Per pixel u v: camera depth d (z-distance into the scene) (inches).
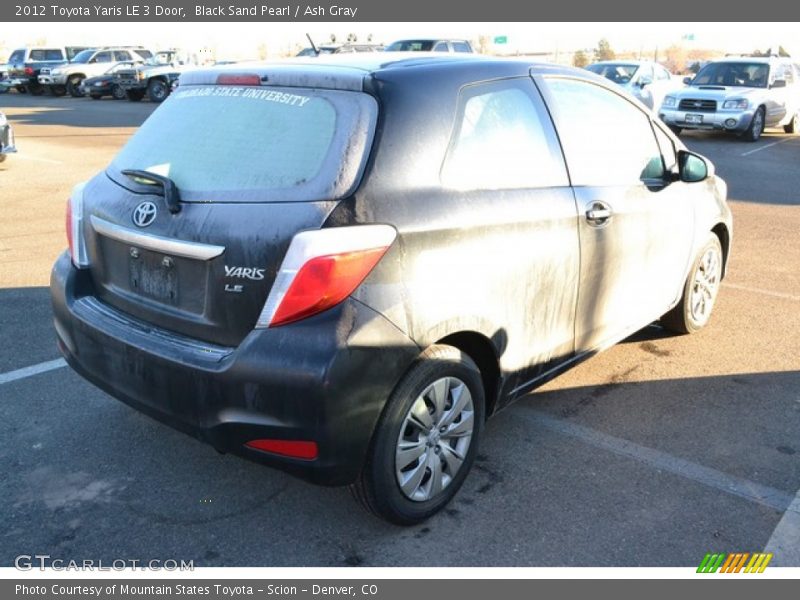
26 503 128.1
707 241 195.5
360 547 119.2
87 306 130.7
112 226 124.3
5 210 358.9
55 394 165.9
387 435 112.0
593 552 118.2
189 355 111.1
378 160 110.9
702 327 210.8
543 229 132.9
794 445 149.6
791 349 197.8
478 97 128.6
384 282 107.8
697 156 174.2
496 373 131.5
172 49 1242.6
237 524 124.0
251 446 108.2
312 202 106.8
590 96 156.3
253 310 107.5
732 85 686.5
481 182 124.5
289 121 116.3
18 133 686.5
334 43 721.0
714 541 121.0
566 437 152.0
